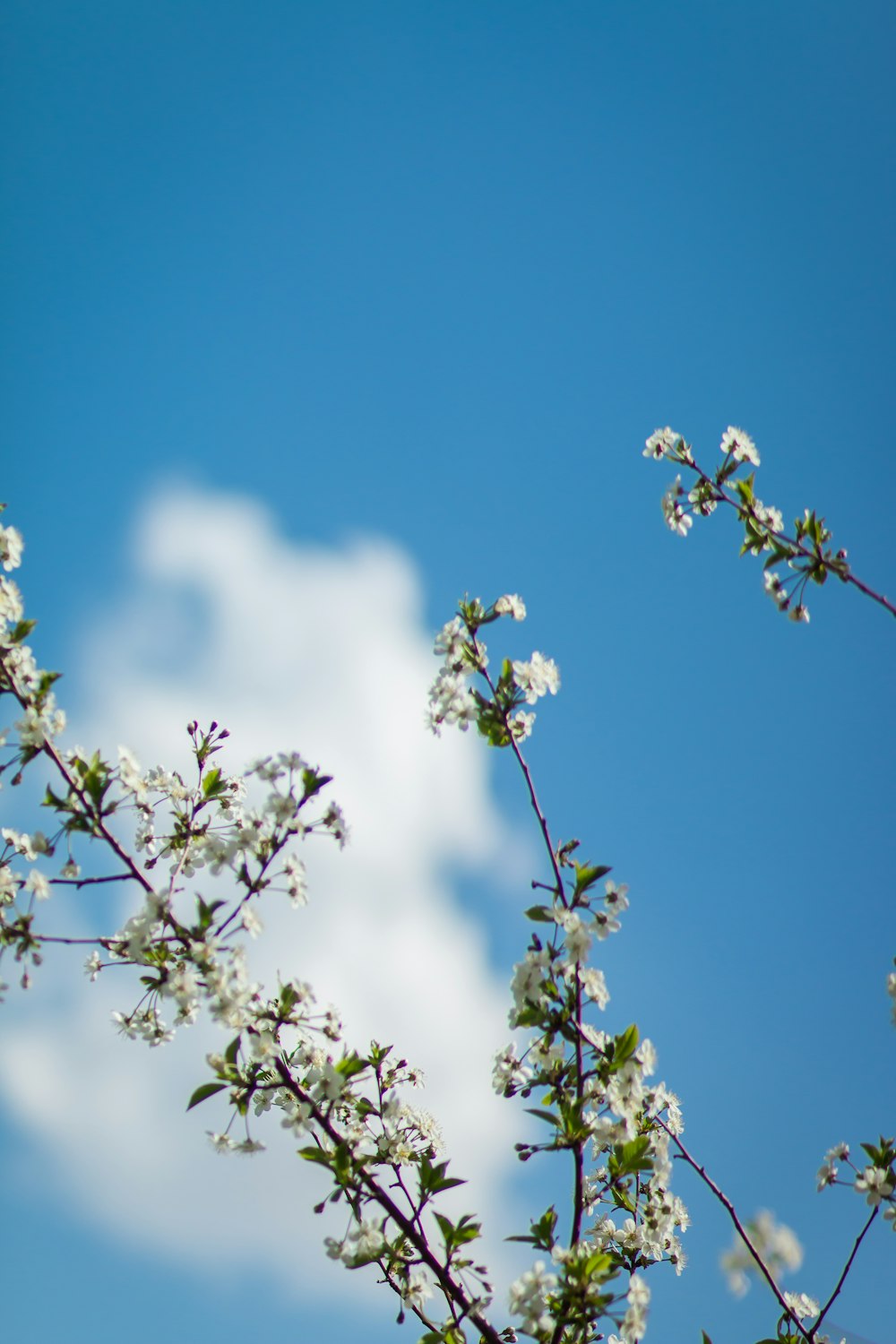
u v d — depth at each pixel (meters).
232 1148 4.09
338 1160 4.08
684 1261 4.66
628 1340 4.08
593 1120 4.07
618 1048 4.07
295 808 4.23
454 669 4.58
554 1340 3.69
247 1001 4.02
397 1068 4.77
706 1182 4.48
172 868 4.60
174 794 4.72
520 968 4.07
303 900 4.18
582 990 4.10
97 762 4.18
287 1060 4.41
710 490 5.22
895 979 4.58
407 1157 4.49
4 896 4.14
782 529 5.09
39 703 4.18
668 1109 4.79
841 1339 4.23
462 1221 4.01
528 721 4.57
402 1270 4.29
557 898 4.13
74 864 4.11
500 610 4.65
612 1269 4.47
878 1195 4.36
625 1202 4.74
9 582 4.33
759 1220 3.53
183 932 4.04
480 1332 3.91
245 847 4.21
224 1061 4.14
